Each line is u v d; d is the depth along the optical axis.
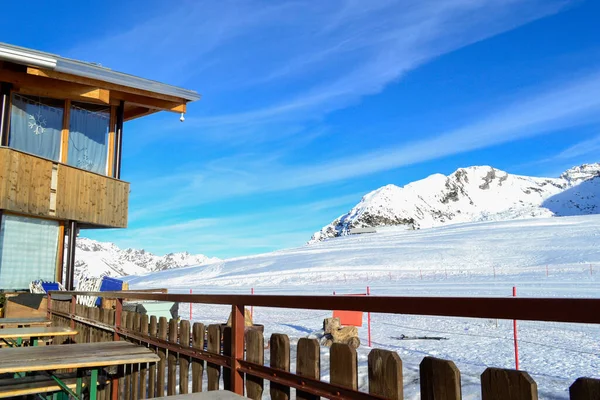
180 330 3.21
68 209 11.86
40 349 3.53
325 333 8.55
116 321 4.39
